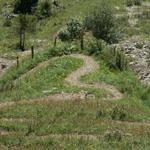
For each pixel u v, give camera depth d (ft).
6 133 132.87
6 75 230.07
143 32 293.84
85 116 143.33
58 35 287.89
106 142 118.32
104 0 364.58
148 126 135.74
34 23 339.36
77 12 346.54
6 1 406.21
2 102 170.60
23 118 146.92
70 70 198.29
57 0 382.42
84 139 121.39
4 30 347.15
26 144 121.08
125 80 186.19
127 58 209.67
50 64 207.82
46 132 131.03
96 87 176.86
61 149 114.62
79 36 274.77
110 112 145.79
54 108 150.41
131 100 164.35
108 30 273.13
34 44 301.63
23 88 184.65
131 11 343.67
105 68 201.05
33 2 385.50
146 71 197.98
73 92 169.07
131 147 114.83
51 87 178.40
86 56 222.07
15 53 285.64
